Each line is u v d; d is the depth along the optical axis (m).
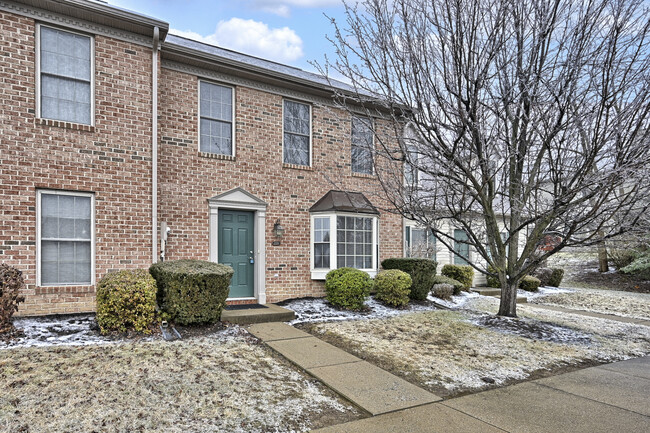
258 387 4.46
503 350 6.36
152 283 6.19
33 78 6.51
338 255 9.57
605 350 6.70
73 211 6.83
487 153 6.79
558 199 6.45
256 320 7.33
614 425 3.87
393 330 7.26
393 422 3.85
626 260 17.02
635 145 5.95
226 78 8.77
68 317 6.49
